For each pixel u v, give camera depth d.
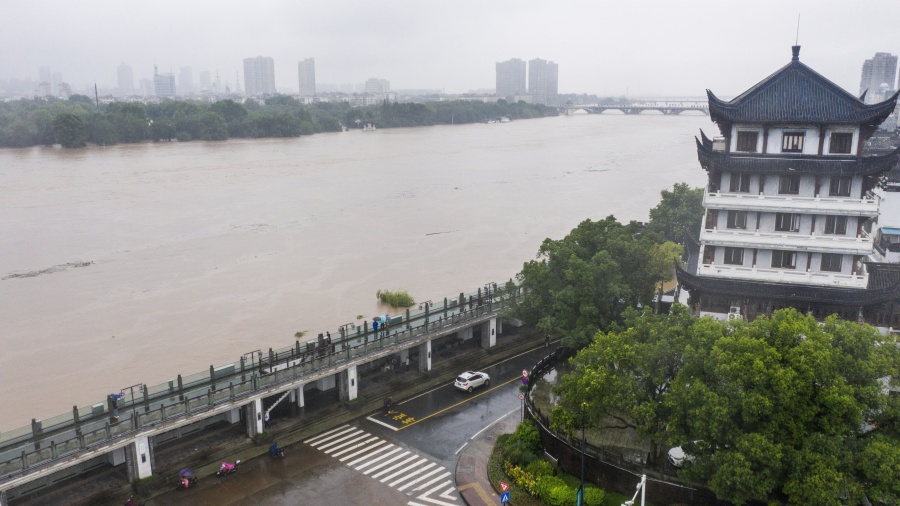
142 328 109.44
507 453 65.00
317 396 77.75
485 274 135.50
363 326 91.75
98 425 61.50
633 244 82.19
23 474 54.22
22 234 166.62
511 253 150.88
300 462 65.81
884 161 69.19
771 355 50.69
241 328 108.94
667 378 58.53
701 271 78.19
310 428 71.75
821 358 49.09
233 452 66.62
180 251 153.88
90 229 172.50
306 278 134.25
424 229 174.25
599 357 60.09
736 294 75.44
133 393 67.88
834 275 73.94
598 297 78.06
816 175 72.88
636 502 56.94
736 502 49.72
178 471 62.69
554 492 57.56
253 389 68.12
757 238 75.81
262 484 62.06
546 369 80.94
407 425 73.12
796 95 74.19
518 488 60.31
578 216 187.00
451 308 91.69
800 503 48.12
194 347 101.88
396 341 80.81
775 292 74.31
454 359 88.88
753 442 49.06
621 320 78.50
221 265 143.38
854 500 46.94
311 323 110.62
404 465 65.25
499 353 92.62
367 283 130.62
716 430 50.66
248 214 191.25
